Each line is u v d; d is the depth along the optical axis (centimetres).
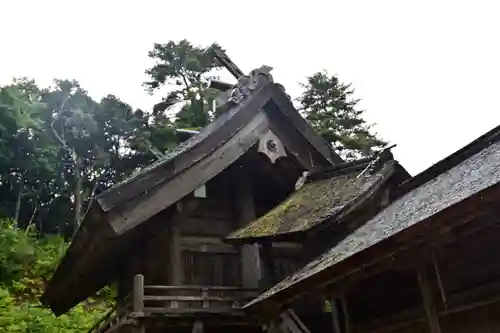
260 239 934
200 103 4306
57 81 4862
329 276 645
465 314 636
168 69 4441
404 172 960
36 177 4388
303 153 1282
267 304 788
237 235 984
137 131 4672
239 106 1258
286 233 902
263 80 1271
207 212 1227
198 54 4475
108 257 1291
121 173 4747
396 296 763
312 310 1115
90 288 1475
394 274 772
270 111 1273
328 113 3189
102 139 4734
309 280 673
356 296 849
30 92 4822
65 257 1248
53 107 4744
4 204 4325
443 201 557
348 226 895
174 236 1142
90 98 4800
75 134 4675
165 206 1091
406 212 669
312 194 1075
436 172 852
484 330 607
